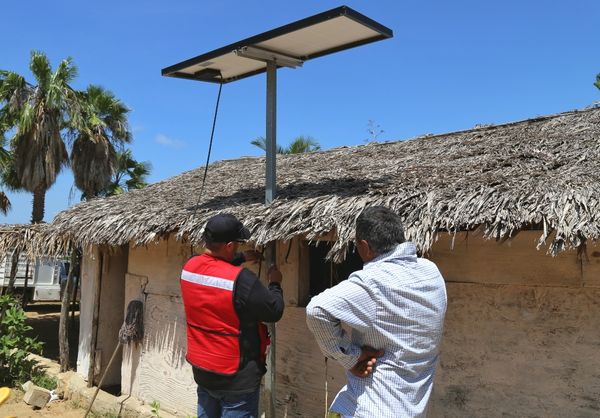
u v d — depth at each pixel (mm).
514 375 4074
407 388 2441
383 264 2514
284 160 8664
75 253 8867
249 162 9609
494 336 4184
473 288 4309
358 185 4855
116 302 8375
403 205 3891
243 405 3244
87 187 18750
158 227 5688
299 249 5465
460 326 4348
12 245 9617
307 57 4422
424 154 6445
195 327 3355
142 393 7070
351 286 2484
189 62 4512
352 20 3654
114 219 6555
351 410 2500
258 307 3166
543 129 6211
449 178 4387
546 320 3967
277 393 5445
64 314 8898
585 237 3070
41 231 9117
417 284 2479
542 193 3449
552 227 3199
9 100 17266
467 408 4262
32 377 8727
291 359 5383
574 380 3828
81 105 18078
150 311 7105
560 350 3896
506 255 4168
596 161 4180
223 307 3207
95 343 8125
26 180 17438
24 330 8945
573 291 3873
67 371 8844
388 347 2477
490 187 3795
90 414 7266
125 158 21938
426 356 2502
